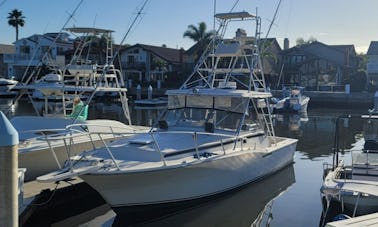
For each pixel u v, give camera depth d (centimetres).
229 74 1204
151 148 932
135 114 3269
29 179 1075
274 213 950
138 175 840
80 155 910
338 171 1000
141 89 4869
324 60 5403
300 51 5531
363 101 4134
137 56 5719
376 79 4803
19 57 5572
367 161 1042
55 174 801
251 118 1151
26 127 1173
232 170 1012
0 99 4284
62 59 1389
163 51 6009
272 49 5412
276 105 3425
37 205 898
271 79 5175
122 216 895
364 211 820
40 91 1275
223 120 1091
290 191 1120
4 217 615
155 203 902
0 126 611
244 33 1233
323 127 2594
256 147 1145
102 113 3319
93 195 1025
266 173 1177
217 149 1012
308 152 1714
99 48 3984
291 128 2538
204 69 1228
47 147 1063
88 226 893
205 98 1101
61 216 955
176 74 5359
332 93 4231
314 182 1211
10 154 614
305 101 3566
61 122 1192
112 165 848
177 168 870
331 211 886
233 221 906
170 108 1138
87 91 1288
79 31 1407
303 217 923
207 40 5247
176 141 993
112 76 1363
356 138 2141
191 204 952
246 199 1055
